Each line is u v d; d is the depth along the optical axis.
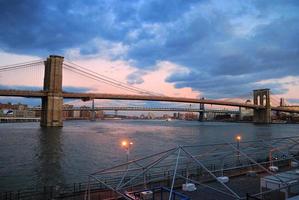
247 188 29.22
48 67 172.50
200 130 179.62
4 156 70.19
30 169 55.56
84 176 49.62
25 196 32.34
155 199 25.66
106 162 62.94
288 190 25.08
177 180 32.53
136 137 122.62
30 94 158.88
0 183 44.97
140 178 40.56
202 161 55.28
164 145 94.88
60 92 168.50
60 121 167.38
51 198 28.41
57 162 62.88
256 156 51.34
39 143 95.94
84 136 122.50
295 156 43.22
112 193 27.52
